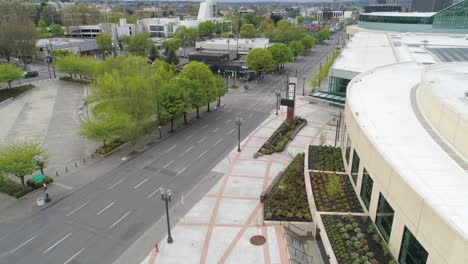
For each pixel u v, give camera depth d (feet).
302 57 469.57
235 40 439.63
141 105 189.37
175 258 107.24
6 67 290.15
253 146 187.11
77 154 178.19
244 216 126.82
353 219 107.04
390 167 89.20
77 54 407.85
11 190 141.59
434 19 374.22
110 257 107.96
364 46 318.04
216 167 163.94
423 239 74.90
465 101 112.68
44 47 436.35
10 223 123.54
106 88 207.31
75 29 588.91
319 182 130.00
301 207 127.54
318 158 150.30
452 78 139.13
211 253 109.09
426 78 136.87
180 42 488.02
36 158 136.67
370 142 103.30
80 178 154.20
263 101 270.26
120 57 287.48
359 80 172.35
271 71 360.69
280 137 195.42
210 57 357.82
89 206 133.59
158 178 154.20
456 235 64.08
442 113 109.29
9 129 212.23
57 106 257.75
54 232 119.24
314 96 233.96
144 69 250.98
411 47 298.76
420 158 95.76
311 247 113.39
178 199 138.10
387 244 93.97
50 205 134.00
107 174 157.79
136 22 639.76
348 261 92.38
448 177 86.53
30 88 304.09
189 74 232.73
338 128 191.72
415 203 77.51
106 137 171.01
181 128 213.05
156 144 189.88
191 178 154.20
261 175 156.04
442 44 312.29
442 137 108.68
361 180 114.93
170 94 197.36
